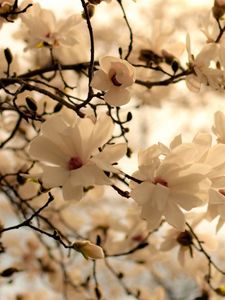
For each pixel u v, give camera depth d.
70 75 1.66
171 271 2.23
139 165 1.08
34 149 1.07
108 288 2.05
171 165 1.07
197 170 1.06
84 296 1.81
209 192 1.08
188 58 1.28
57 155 1.07
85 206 1.97
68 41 1.36
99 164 1.04
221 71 1.26
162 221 1.41
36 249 2.06
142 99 1.52
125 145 1.07
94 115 1.19
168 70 1.46
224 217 1.14
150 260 1.69
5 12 1.33
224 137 1.19
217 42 1.29
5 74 1.39
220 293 1.39
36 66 1.54
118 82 1.15
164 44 1.41
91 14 1.35
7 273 1.42
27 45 1.41
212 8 1.29
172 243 1.38
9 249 2.05
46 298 2.02
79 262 2.05
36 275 2.05
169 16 2.67
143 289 2.00
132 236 1.64
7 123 1.62
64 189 1.06
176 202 1.07
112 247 1.66
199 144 1.08
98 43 2.24
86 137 1.07
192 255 1.37
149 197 1.06
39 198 1.60
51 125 1.07
